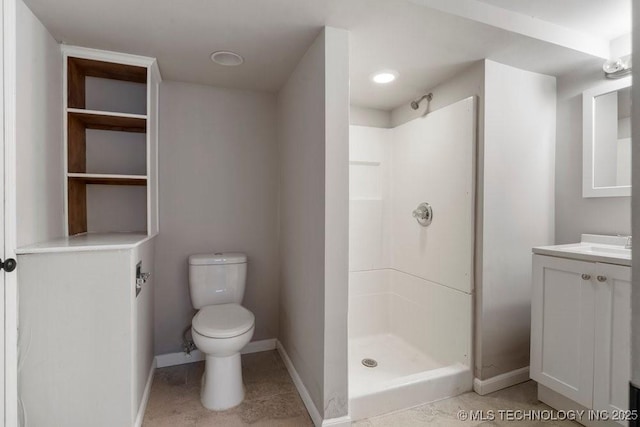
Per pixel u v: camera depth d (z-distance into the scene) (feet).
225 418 5.56
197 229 7.56
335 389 5.19
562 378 5.35
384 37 5.35
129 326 4.80
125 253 4.78
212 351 5.66
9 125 4.09
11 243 4.18
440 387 6.10
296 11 4.68
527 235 6.62
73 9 4.63
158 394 6.25
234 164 7.83
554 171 6.95
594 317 4.91
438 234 7.18
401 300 8.47
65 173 5.72
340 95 5.12
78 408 4.63
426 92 7.64
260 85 7.58
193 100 7.46
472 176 6.29
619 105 6.01
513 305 6.50
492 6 5.04
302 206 6.21
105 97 6.73
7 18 4.03
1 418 4.13
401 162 8.43
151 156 6.36
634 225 1.56
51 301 4.49
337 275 5.18
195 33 5.29
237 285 7.29
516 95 6.47
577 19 5.45
